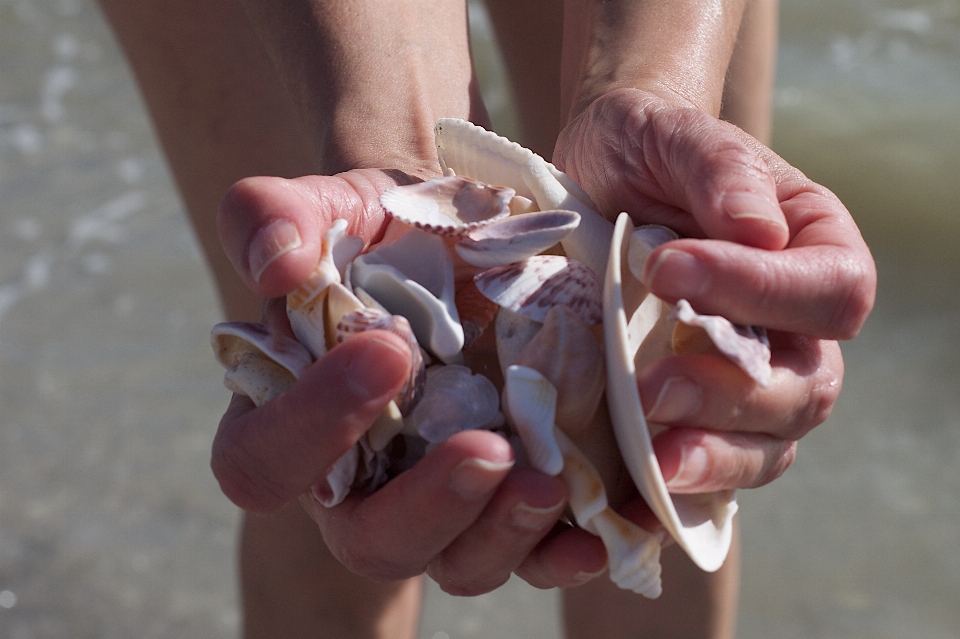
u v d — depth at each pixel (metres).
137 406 1.07
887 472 1.01
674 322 0.52
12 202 1.45
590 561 0.50
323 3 0.65
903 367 1.17
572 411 0.50
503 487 0.49
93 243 1.36
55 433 1.03
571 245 0.53
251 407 0.52
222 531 0.94
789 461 0.52
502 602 0.90
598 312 0.52
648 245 0.52
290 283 0.51
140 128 1.69
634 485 0.51
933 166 1.75
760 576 0.89
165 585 0.88
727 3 0.63
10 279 1.28
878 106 1.94
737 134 0.55
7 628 0.84
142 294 1.26
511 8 0.73
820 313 0.50
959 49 2.16
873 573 0.89
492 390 0.51
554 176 0.55
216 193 0.72
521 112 0.77
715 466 0.50
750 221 0.50
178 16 0.69
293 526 0.69
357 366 0.49
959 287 1.38
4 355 1.14
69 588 0.88
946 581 0.88
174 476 0.99
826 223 0.52
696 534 0.50
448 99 0.64
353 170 0.57
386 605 0.71
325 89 0.63
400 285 0.52
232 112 0.70
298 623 0.71
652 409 0.49
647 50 0.61
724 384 0.49
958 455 1.02
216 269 0.73
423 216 0.53
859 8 2.34
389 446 0.52
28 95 1.79
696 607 0.69
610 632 0.70
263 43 0.66
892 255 1.50
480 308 0.53
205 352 1.16
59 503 0.95
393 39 0.64
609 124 0.55
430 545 0.50
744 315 0.50
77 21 2.10
